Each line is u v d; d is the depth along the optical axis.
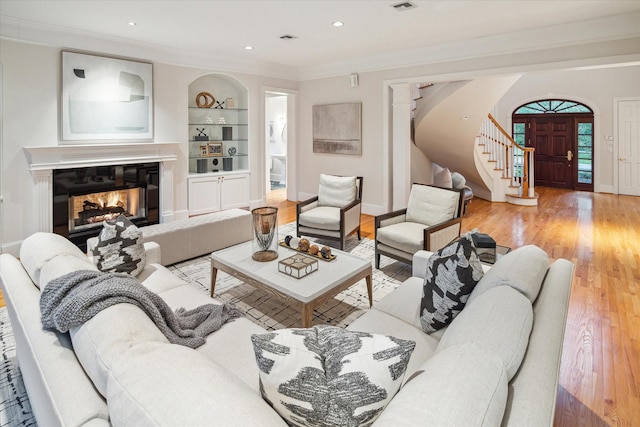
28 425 1.78
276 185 9.82
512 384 1.00
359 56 5.76
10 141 4.04
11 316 1.71
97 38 4.53
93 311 1.20
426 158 7.86
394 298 2.19
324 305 3.04
